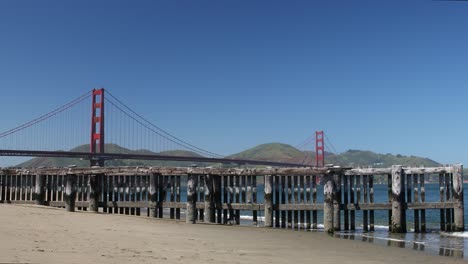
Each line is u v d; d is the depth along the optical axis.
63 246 14.34
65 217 23.84
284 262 14.52
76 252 13.33
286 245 19.22
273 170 26.42
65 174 30.75
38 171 31.72
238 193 27.47
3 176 33.25
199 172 27.33
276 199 26.66
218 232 22.64
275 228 26.14
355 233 25.73
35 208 28.34
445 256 18.34
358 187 26.50
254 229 25.05
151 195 28.67
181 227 23.84
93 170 30.00
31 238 15.59
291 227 26.50
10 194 32.88
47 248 13.65
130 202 29.36
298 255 16.48
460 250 20.16
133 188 29.81
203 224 26.52
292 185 26.70
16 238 15.29
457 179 26.38
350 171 26.47
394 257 17.45
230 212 27.61
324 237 22.89
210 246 17.38
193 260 13.48
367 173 26.38
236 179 27.52
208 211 27.52
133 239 17.58
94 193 30.08
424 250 20.00
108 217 25.77
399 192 25.88
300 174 26.06
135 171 29.19
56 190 31.45
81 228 19.77
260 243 19.41
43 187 31.73
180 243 17.53
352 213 26.61
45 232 17.55
